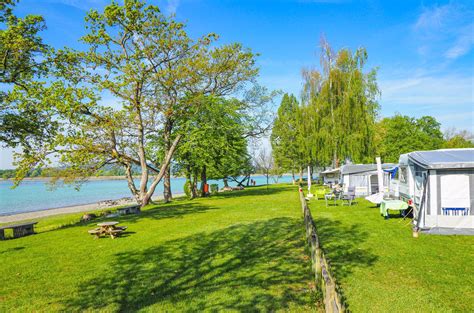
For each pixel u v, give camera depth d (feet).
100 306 19.57
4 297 21.31
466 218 37.47
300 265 26.09
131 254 31.22
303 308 18.33
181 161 98.02
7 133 49.44
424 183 38.78
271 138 163.53
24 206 123.95
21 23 43.88
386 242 33.01
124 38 66.18
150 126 75.25
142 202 72.79
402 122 169.37
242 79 80.89
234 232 39.96
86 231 45.91
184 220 51.75
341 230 39.83
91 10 62.18
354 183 84.17
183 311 18.49
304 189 118.52
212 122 85.20
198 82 74.64
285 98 161.38
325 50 109.19
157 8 64.90
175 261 28.22
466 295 19.69
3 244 38.91
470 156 40.63
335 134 101.45
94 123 62.90
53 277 25.04
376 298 19.48
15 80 48.98
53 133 55.01
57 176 60.64
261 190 125.59
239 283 22.49
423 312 17.69
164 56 69.31
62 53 52.47
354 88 100.53
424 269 24.40
